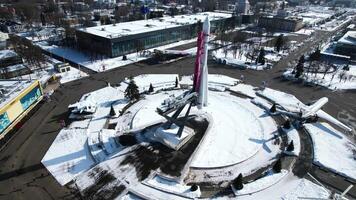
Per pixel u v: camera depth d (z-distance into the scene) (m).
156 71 100.06
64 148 56.78
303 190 47.22
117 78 92.88
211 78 94.25
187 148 56.56
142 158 53.75
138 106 74.25
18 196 44.84
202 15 178.50
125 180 48.47
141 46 122.25
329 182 49.28
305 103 78.19
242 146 58.50
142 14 191.38
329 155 56.03
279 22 181.38
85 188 46.78
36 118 67.62
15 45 110.00
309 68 101.94
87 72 97.62
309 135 63.03
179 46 133.50
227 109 73.69
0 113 55.88
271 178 49.41
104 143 58.00
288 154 56.34
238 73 99.88
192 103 64.44
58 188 46.59
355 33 138.12
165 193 45.81
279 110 73.38
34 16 183.75
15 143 58.12
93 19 193.12
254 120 68.88
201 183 48.28
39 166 51.62
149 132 61.09
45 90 80.75
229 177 49.91
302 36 164.75
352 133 64.19
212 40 145.12
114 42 111.94
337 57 118.94
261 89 86.69
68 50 123.00
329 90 87.19
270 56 120.44
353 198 45.84
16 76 91.50
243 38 139.50
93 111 69.94
